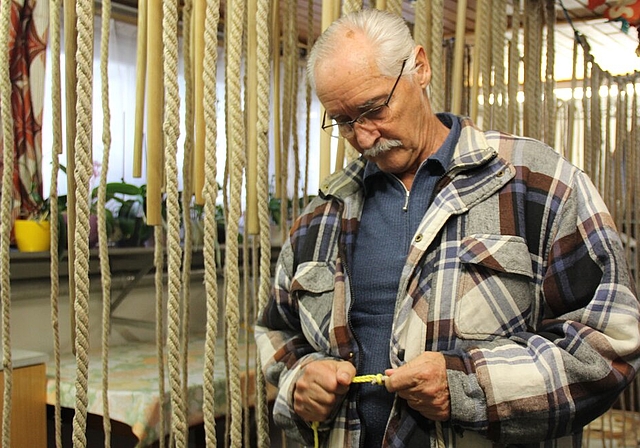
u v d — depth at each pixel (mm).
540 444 998
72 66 1113
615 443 2361
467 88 2516
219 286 2900
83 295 891
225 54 1234
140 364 2250
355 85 967
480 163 1004
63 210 2396
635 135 2467
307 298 1097
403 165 1044
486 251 958
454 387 908
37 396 1996
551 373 896
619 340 908
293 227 1186
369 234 1081
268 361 1143
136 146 1286
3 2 1003
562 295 952
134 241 2619
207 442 954
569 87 3717
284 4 1385
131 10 2682
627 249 2400
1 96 1021
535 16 1815
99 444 2484
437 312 970
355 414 1027
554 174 998
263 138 1046
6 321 1052
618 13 2072
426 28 1337
